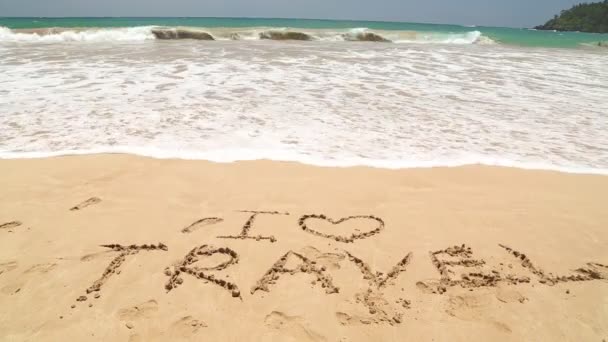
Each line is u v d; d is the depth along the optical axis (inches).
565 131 259.0
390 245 141.1
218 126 244.7
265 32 865.5
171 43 702.5
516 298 119.0
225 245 138.6
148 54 522.3
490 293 120.6
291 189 176.4
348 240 143.3
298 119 262.1
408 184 184.5
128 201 163.5
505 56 658.2
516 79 424.8
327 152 215.2
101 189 171.9
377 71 442.6
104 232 143.5
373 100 312.8
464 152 221.6
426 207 166.1
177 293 116.6
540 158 217.5
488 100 327.0
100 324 105.3
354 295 117.9
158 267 127.0
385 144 228.4
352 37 909.8
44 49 554.9
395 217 158.2
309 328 105.8
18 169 185.6
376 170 197.0
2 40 675.4
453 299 117.9
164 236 142.1
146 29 799.7
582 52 796.6
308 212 159.6
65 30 757.9
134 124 243.1
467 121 271.4
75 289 117.1
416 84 377.1
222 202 164.9
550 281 126.4
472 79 415.2
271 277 124.3
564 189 184.9
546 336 106.0
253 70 420.2
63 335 101.8
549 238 147.6
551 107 312.3
